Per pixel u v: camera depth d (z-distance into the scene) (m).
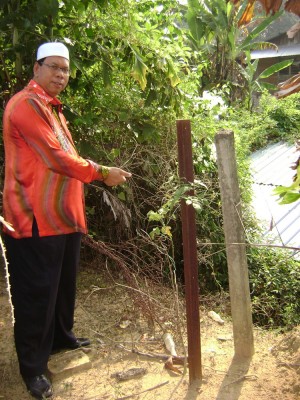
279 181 7.75
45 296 2.68
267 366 2.99
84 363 3.02
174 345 3.24
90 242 4.18
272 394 2.73
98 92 4.21
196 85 5.20
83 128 4.05
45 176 2.62
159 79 4.16
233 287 2.95
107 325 3.57
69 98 4.22
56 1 3.41
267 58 17.48
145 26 4.29
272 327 4.41
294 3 1.91
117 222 4.31
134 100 4.32
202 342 3.37
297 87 2.13
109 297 3.96
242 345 3.05
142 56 4.01
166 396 2.76
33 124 2.51
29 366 2.73
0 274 3.84
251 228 5.27
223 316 3.98
